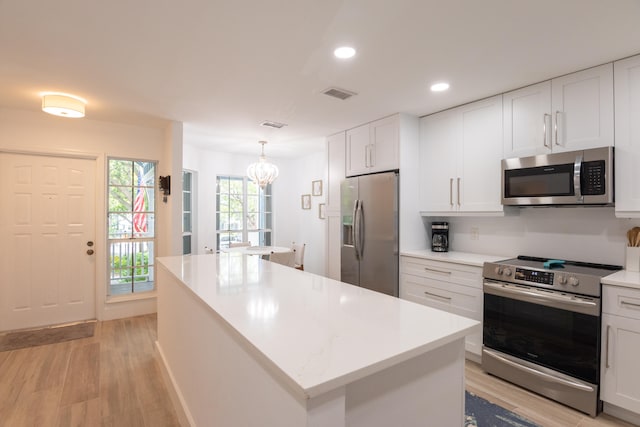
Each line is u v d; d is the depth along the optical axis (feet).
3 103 10.43
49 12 5.58
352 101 10.04
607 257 8.07
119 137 12.82
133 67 7.77
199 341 5.45
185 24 5.97
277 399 2.96
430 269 10.02
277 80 8.48
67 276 12.16
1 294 11.16
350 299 4.83
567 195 7.70
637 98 6.92
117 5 5.40
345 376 2.62
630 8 5.39
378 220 11.46
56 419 6.63
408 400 3.48
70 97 9.75
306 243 21.06
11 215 11.32
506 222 10.03
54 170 11.95
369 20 5.83
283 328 3.64
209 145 17.38
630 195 6.98
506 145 9.11
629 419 6.54
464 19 5.77
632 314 6.27
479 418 6.71
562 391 7.09
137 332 11.35
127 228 13.26
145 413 6.86
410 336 3.43
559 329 7.19
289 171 22.26
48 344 10.29
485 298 8.55
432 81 8.46
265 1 5.28
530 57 7.14
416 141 11.45
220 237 19.92
